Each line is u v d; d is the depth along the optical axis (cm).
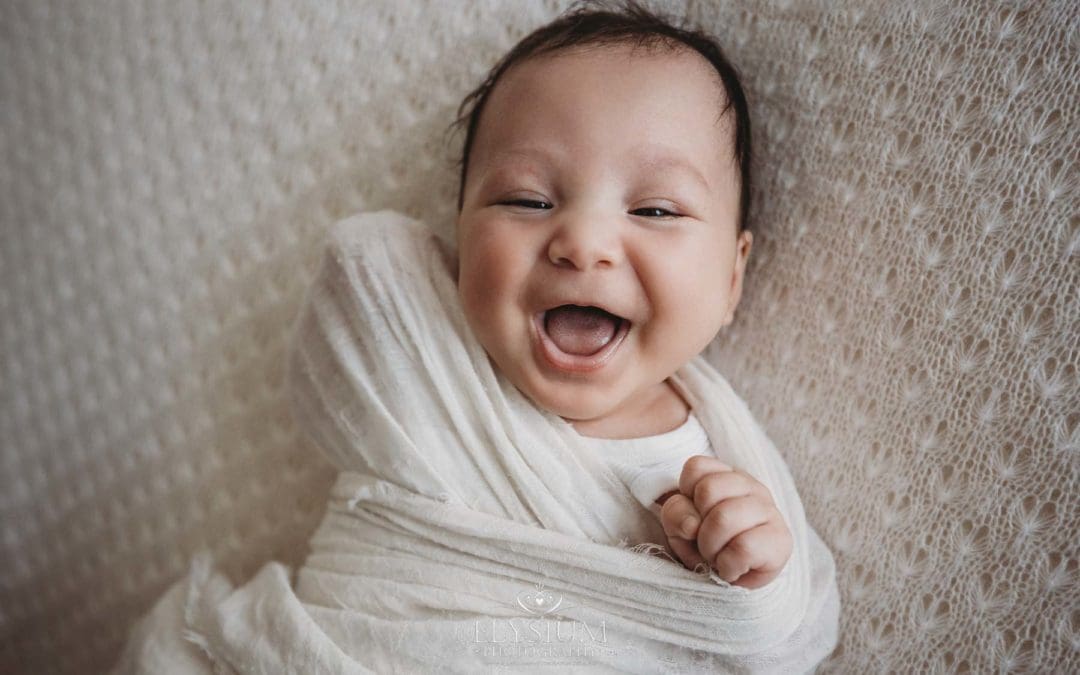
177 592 89
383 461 81
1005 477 79
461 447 82
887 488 85
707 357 100
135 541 110
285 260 106
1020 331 79
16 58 114
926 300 84
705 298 80
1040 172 79
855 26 89
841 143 90
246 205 107
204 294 108
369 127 104
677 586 73
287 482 106
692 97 81
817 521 90
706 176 81
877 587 85
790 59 93
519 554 76
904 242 86
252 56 107
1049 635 75
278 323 106
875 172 88
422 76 103
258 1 106
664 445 84
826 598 83
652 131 78
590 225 76
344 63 105
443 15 102
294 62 106
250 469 107
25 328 114
